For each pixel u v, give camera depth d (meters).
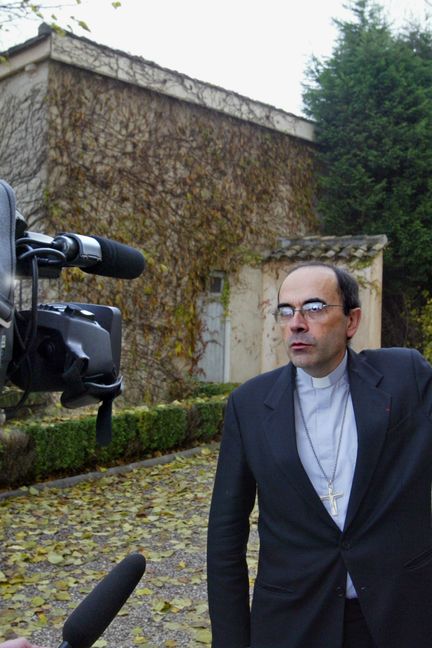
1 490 7.18
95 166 10.30
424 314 14.26
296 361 2.15
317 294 2.12
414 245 13.66
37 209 9.76
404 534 2.04
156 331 11.20
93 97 10.25
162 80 11.05
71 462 7.88
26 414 7.86
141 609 4.49
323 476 2.14
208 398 10.54
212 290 12.37
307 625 2.06
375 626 1.99
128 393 10.78
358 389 2.15
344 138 13.73
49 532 6.00
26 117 9.90
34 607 4.49
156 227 11.19
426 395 2.17
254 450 2.21
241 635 2.22
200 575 5.07
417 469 2.07
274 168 13.25
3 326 1.11
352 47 14.15
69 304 1.53
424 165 13.48
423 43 17.03
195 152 11.80
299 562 2.10
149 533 6.05
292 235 13.60
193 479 8.01
